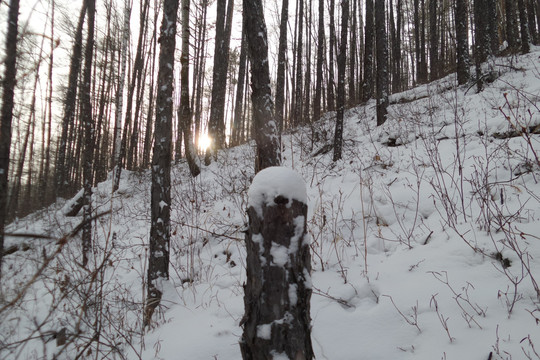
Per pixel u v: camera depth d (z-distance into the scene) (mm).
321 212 4684
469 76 9555
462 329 2258
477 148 5266
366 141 8148
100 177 16906
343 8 7207
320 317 2705
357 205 4746
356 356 2260
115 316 3406
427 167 5258
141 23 14367
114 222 7852
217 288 3721
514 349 1971
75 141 16703
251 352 1554
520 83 7613
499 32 18203
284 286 1497
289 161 8562
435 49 16828
